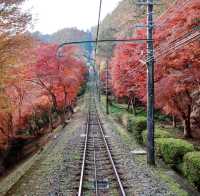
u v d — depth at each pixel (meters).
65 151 25.58
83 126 45.00
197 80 24.06
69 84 48.97
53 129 44.97
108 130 39.97
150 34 20.03
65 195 14.30
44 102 41.88
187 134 30.67
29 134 36.81
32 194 14.67
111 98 92.50
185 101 28.78
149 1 19.75
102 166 20.09
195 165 14.03
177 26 20.95
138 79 34.97
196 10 19.91
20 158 29.70
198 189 14.48
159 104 28.47
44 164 20.95
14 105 27.44
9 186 17.59
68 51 47.62
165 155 18.98
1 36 17.39
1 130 28.17
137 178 16.86
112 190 14.95
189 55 21.67
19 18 17.81
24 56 20.39
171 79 24.58
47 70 41.62
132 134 33.16
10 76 19.73
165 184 15.66
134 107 54.19
